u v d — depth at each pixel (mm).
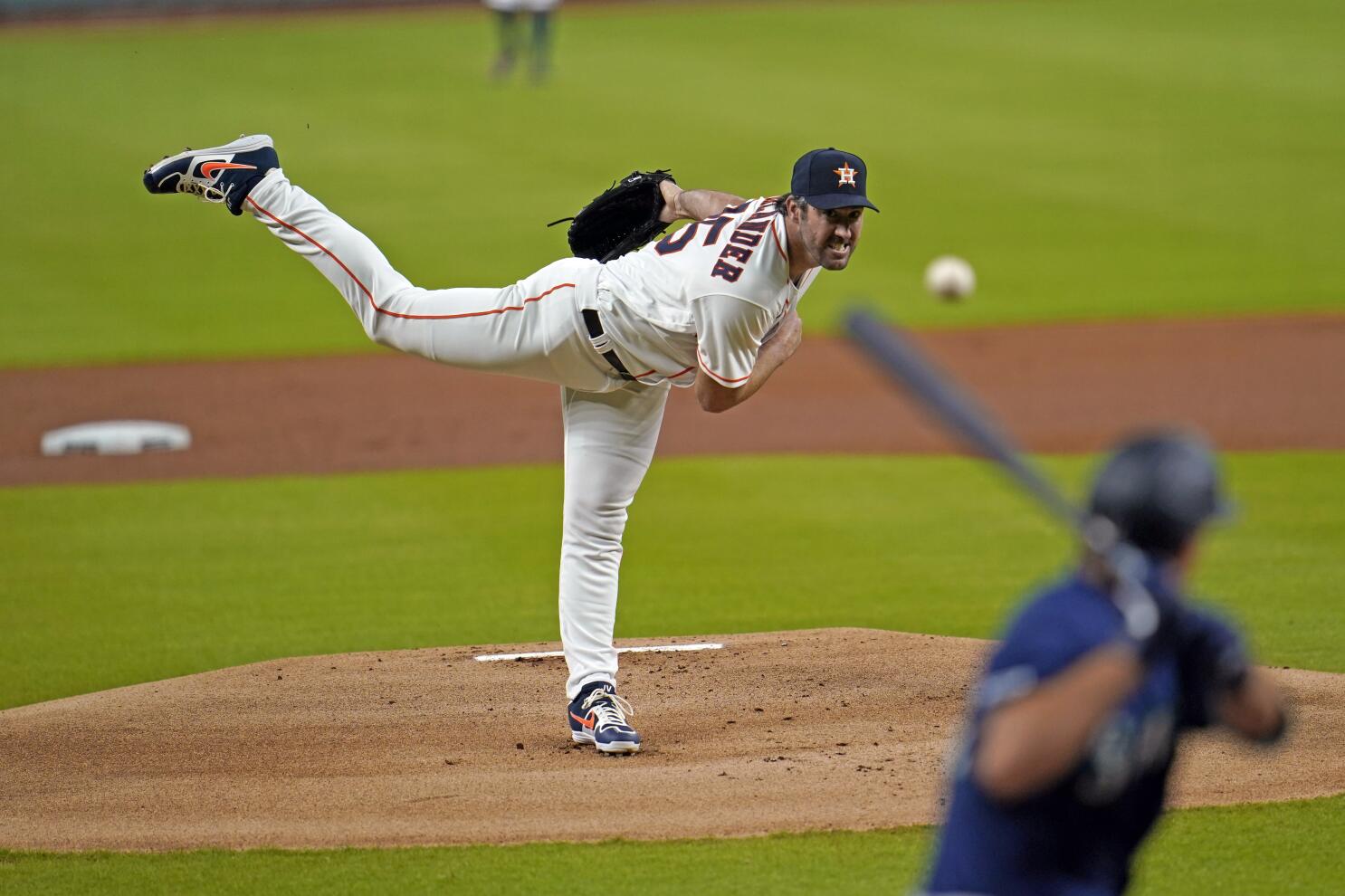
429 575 36094
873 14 134875
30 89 106625
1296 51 118625
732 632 31500
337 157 89938
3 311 64688
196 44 122625
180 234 77438
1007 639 10750
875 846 19406
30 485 44094
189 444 48500
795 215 20109
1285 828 20016
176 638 31906
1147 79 110375
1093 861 11125
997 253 73000
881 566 36156
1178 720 11234
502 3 108688
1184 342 59406
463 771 22672
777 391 55562
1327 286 66750
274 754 23688
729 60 117375
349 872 18953
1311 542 36875
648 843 19641
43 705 26688
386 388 55562
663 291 20922
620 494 23234
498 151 91500
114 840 20141
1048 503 10742
